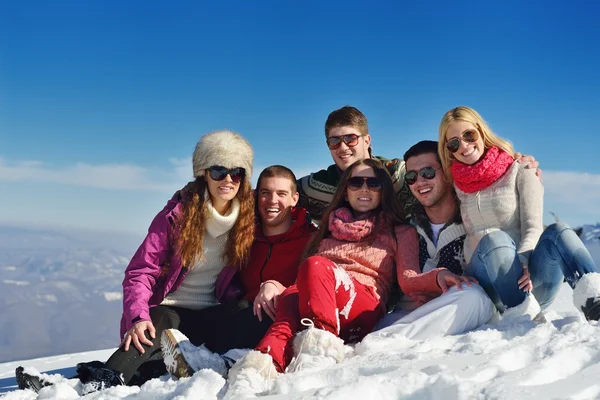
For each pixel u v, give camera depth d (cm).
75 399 237
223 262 361
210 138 352
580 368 196
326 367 243
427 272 315
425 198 355
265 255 372
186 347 258
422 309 300
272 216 372
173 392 211
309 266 282
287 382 217
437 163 355
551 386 171
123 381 276
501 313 314
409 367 212
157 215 352
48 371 457
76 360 516
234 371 232
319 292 277
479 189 342
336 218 350
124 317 320
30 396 260
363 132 467
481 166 338
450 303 293
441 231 352
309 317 275
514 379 182
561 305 449
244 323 327
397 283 354
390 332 295
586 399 163
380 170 360
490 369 196
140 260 337
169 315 332
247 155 356
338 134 462
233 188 349
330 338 257
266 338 263
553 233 309
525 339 243
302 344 257
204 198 348
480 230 340
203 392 208
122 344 300
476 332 271
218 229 352
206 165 346
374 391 183
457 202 355
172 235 346
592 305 277
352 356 271
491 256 302
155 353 300
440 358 225
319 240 357
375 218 351
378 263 336
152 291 343
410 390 181
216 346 329
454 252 348
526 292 304
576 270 297
